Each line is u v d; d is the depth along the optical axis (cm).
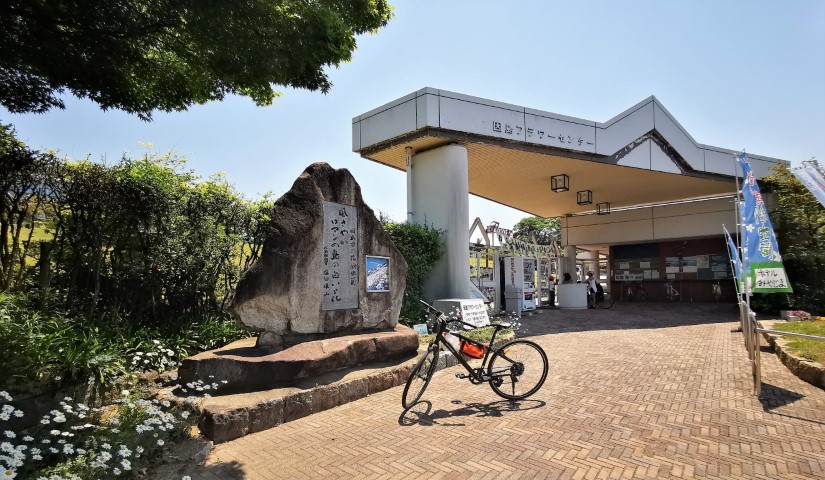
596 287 1962
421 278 1073
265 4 408
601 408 503
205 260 682
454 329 755
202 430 430
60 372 430
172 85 521
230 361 493
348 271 664
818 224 1351
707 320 1315
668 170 1432
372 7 524
